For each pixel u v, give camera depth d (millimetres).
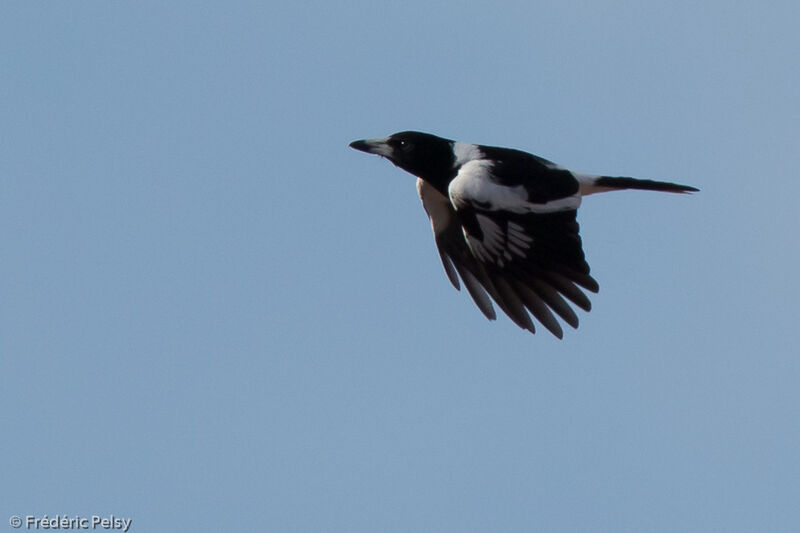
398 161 18484
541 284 17016
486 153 18062
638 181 17406
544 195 17156
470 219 17172
